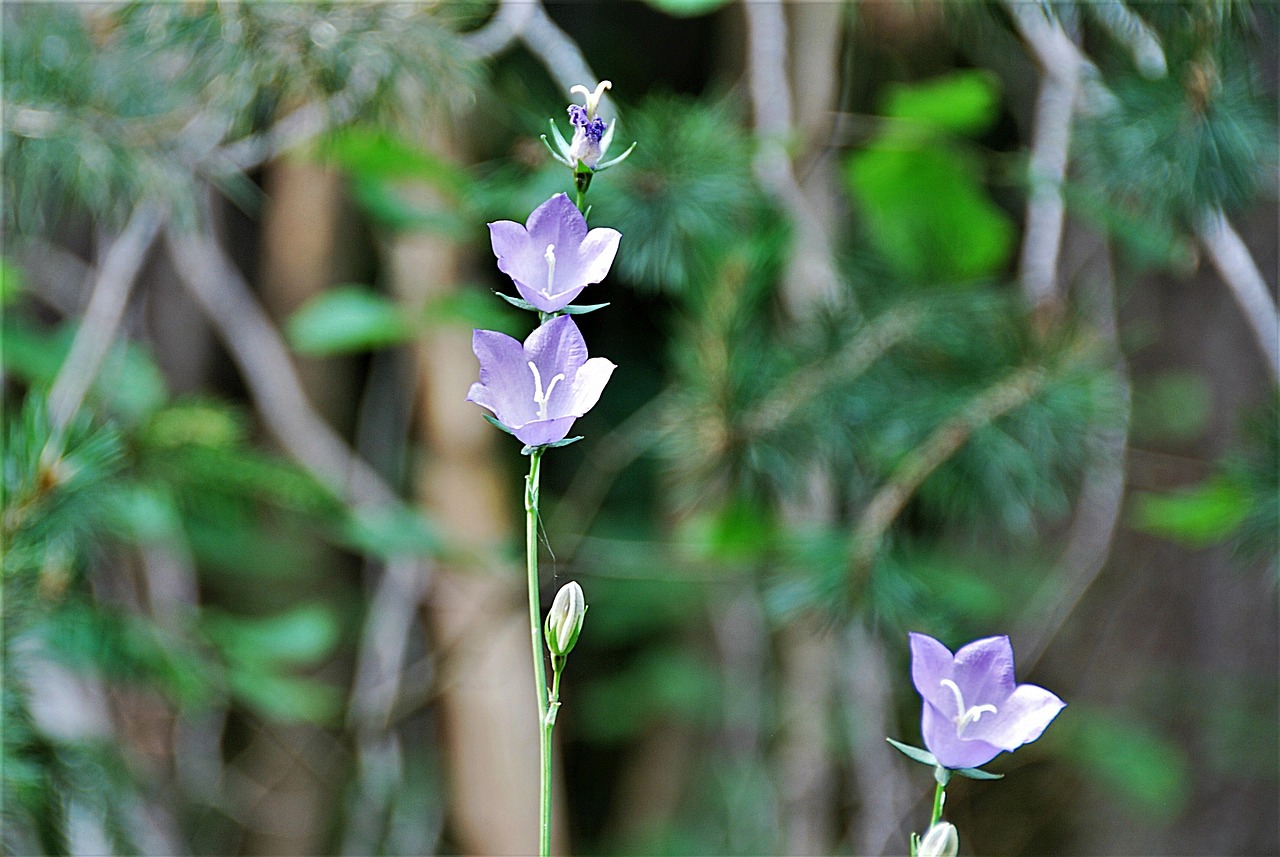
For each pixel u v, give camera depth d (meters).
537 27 1.69
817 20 1.91
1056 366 1.69
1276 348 1.71
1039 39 1.70
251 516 2.26
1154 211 1.62
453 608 2.43
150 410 1.86
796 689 2.50
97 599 1.82
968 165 1.91
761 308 1.96
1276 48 1.85
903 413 1.70
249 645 2.03
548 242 1.29
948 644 1.66
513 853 2.56
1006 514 1.71
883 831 2.43
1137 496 2.54
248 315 2.27
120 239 1.80
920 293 1.78
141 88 1.59
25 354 1.82
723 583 2.68
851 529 1.72
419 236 2.34
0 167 1.58
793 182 1.90
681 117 1.70
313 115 1.66
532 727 2.63
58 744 1.58
